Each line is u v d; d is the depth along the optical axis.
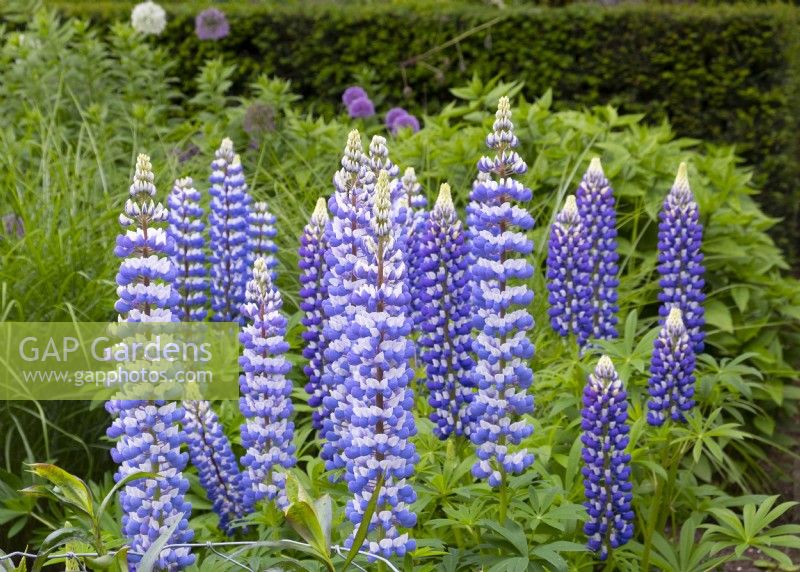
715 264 6.45
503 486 3.34
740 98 9.25
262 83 8.34
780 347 6.18
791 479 5.72
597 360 4.62
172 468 3.12
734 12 9.26
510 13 9.69
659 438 4.11
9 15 9.68
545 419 4.43
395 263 2.97
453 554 3.31
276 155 7.45
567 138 6.94
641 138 6.97
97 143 7.04
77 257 5.30
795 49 9.12
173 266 3.13
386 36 9.79
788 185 8.92
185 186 4.73
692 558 3.95
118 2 10.86
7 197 5.93
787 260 8.79
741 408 5.88
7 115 7.79
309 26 9.87
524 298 3.27
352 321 2.96
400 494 2.94
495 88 7.48
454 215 3.66
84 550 3.21
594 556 3.91
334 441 3.43
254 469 3.57
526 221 3.27
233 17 9.95
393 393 2.87
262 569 2.85
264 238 5.06
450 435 3.76
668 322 4.03
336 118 9.22
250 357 3.45
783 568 4.91
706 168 6.88
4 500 4.22
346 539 3.03
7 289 4.99
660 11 9.41
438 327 3.70
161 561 3.07
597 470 3.63
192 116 9.26
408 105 9.83
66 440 4.88
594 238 5.03
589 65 9.61
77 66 8.20
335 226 3.25
